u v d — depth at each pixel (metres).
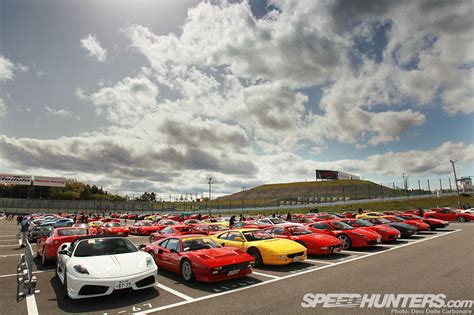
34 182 82.44
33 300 5.92
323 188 136.12
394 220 19.53
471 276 7.18
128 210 75.00
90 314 5.11
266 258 8.66
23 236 14.99
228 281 7.26
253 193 159.25
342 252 11.49
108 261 6.10
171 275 8.08
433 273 7.59
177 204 96.69
